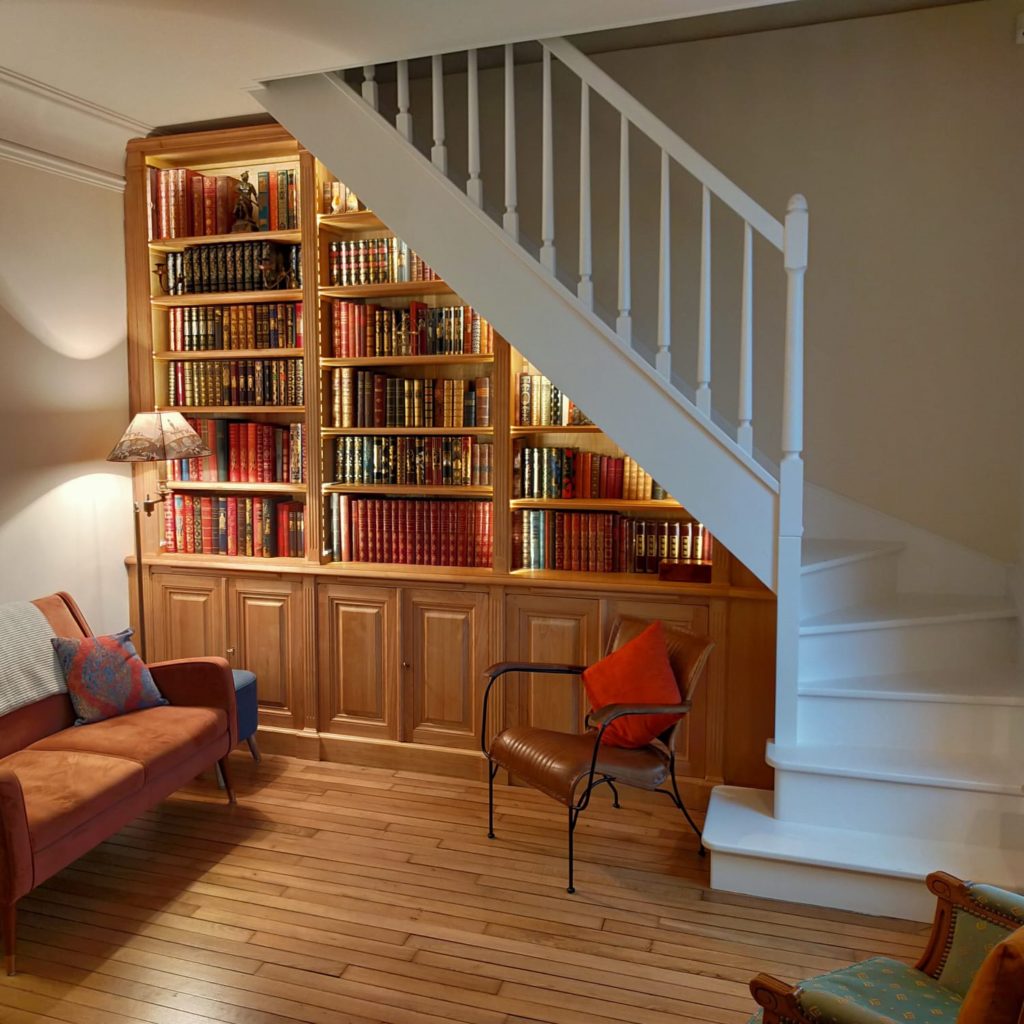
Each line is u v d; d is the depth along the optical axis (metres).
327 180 3.79
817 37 3.42
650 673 3.07
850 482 3.58
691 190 3.58
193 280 3.93
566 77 3.68
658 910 2.77
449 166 3.84
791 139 3.48
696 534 3.57
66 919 2.71
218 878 2.95
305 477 3.88
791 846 2.80
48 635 3.23
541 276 2.98
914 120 3.36
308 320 3.78
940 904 1.80
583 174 2.93
